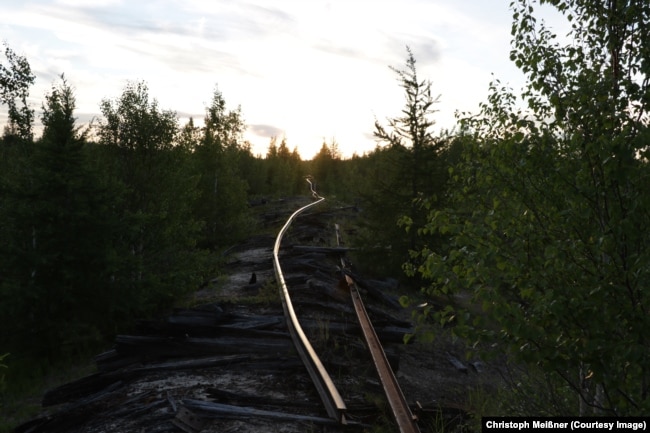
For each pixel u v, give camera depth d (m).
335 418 5.21
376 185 13.70
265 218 28.91
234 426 5.07
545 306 3.42
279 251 16.69
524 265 3.85
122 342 7.50
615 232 3.51
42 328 11.03
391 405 5.36
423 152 12.86
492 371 8.38
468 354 3.84
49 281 11.16
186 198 15.06
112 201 12.05
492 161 4.71
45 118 11.95
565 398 5.08
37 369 10.29
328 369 6.71
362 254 13.94
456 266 4.11
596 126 3.73
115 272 11.87
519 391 5.39
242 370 6.70
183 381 6.35
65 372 9.98
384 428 5.19
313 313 9.44
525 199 4.44
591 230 3.99
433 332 4.39
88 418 5.75
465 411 5.85
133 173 13.88
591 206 3.95
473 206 5.32
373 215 13.69
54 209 11.07
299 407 5.59
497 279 3.85
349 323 8.90
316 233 20.78
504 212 4.46
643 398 3.64
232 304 10.01
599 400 4.23
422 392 6.92
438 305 11.36
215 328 7.84
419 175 12.93
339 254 15.53
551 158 4.07
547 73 4.55
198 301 11.51
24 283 11.22
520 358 3.49
